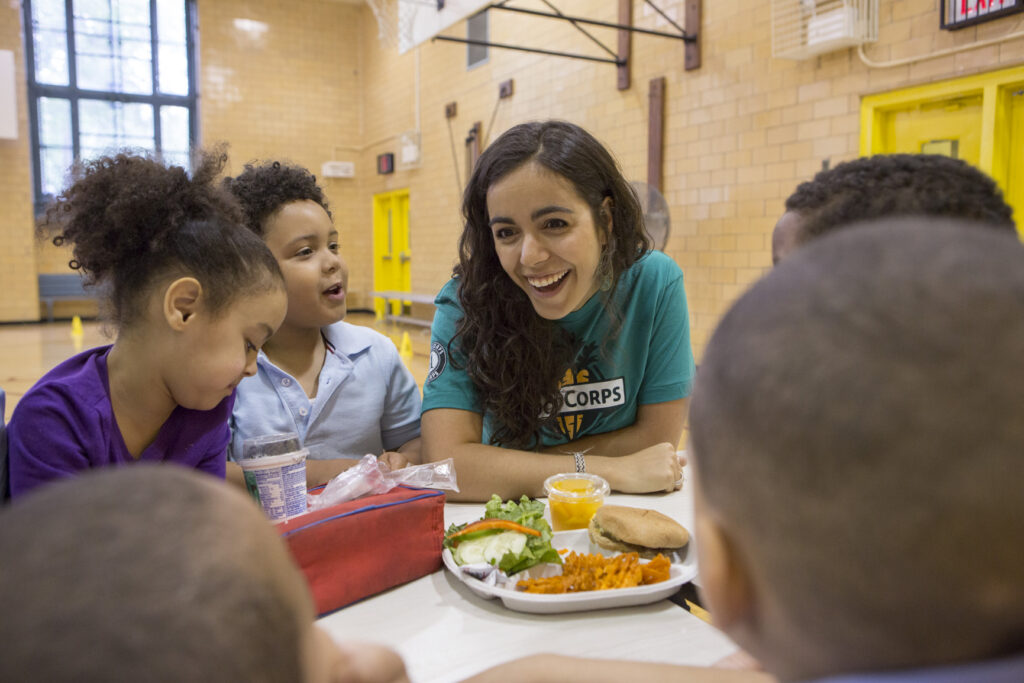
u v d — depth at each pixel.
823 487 0.25
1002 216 0.84
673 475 1.21
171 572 0.24
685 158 4.99
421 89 8.53
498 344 1.31
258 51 9.57
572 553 0.91
